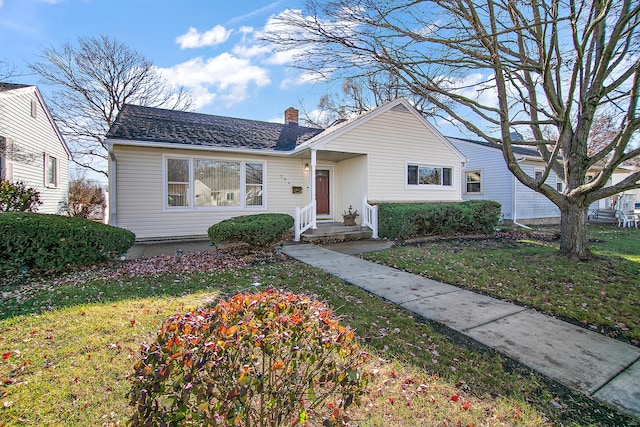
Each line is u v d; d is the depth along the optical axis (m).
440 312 3.92
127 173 9.12
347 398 1.51
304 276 5.49
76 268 5.84
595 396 2.33
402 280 5.34
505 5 5.42
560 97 5.97
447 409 2.19
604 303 4.16
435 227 10.53
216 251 7.61
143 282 5.01
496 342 3.14
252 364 1.42
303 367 1.58
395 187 11.29
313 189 9.83
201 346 1.32
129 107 11.15
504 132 6.10
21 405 2.11
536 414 2.14
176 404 1.22
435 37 5.41
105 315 3.57
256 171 10.97
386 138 11.07
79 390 2.28
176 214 9.73
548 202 16.41
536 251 7.52
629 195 22.22
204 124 11.44
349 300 4.31
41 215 5.87
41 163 13.25
